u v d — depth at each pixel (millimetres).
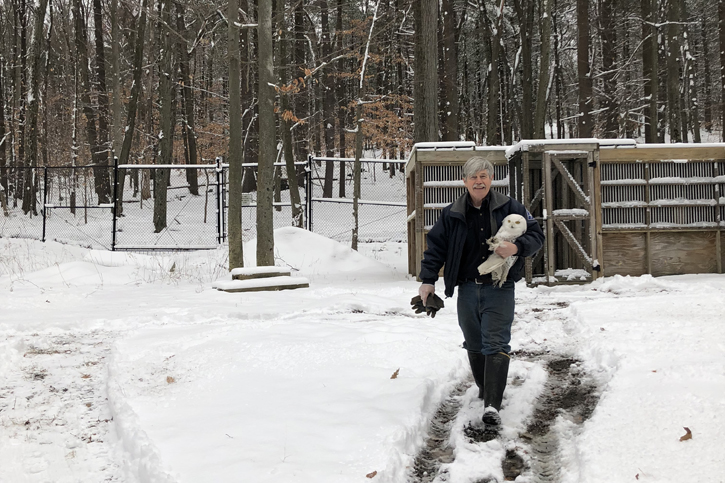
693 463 2809
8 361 5500
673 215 11492
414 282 11500
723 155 11391
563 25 31594
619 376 4242
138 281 12297
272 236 12242
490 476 3080
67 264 13148
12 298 9281
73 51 32781
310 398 4062
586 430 3369
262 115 12219
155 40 27594
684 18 26844
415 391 4137
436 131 15016
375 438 3328
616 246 11453
